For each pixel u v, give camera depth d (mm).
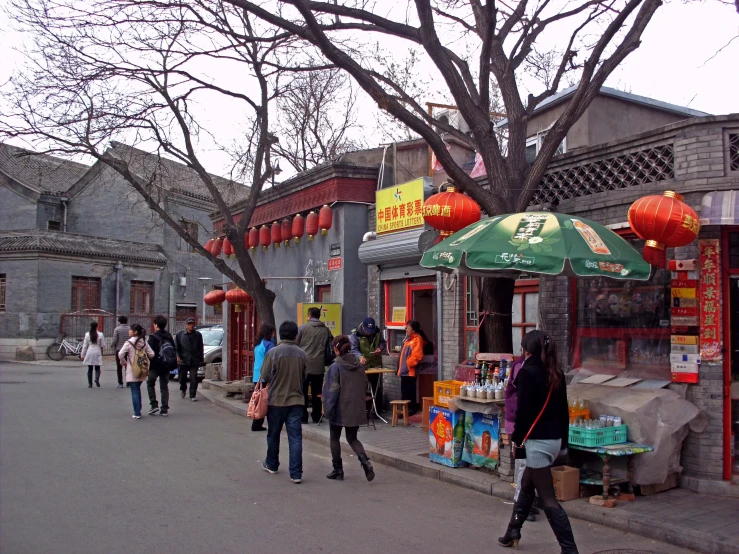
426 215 7898
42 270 28328
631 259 6410
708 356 7094
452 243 6926
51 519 5965
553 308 8836
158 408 12641
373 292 12789
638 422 6742
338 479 7871
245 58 12594
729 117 7020
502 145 14039
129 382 11938
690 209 6516
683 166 7273
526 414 5262
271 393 7836
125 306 32062
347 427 7840
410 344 11172
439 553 5383
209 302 17672
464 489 7465
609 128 11664
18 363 26938
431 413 8406
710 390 7074
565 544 5094
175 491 7059
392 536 5766
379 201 12359
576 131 11516
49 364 26531
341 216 13125
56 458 8445
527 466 5367
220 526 5910
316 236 14125
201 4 10156
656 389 7230
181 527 5844
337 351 7938
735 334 7219
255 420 8977
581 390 7598
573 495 6738
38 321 28062
